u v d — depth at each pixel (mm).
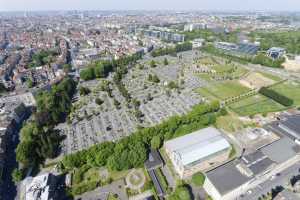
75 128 182500
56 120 186000
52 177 125562
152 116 199500
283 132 167625
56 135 164625
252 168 123062
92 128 182250
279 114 197500
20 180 128500
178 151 133250
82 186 120500
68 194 117375
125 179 128625
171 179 129125
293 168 134875
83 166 135625
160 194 118062
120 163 130500
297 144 145875
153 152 147250
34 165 139375
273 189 119875
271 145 143500
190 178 129875
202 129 159625
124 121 192125
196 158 128500
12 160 147000
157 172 133125
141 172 133500
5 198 118375
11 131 177500
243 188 117250
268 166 125438
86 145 160875
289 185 121500
